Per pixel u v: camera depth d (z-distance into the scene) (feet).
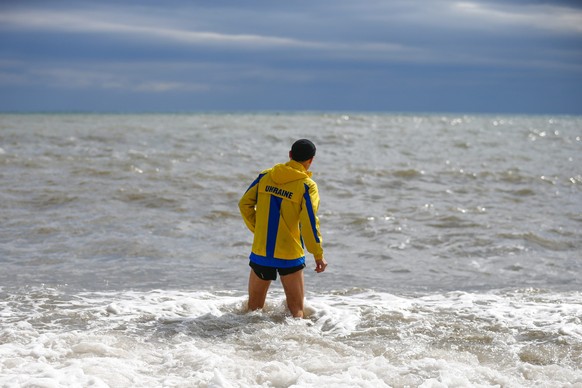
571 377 14.89
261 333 17.89
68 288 23.34
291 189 18.95
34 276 24.94
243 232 34.30
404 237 33.63
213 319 19.34
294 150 19.26
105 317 19.67
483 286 25.17
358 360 15.66
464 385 13.91
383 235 34.01
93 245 30.32
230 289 23.80
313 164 58.03
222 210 38.60
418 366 15.24
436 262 29.22
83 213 36.94
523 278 26.71
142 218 36.27
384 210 40.06
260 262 19.36
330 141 80.23
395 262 29.09
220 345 17.15
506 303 21.94
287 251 19.21
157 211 38.24
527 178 52.65
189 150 65.72
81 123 110.63
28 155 57.36
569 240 33.65
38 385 13.38
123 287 23.73
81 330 18.38
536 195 46.96
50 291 22.79
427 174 53.47
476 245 32.22
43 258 27.86
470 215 39.14
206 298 22.20
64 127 94.68
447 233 34.55
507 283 25.76
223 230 34.58
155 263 27.66
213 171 51.96
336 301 22.16
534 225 36.78
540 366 15.53
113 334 17.90
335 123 125.29
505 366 15.85
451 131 111.14
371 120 156.46
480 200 44.55
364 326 19.20
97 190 42.65
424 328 18.83
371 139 85.76
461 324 19.24
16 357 15.42
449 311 20.88
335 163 59.21
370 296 23.00
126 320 19.39
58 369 14.62
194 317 19.67
